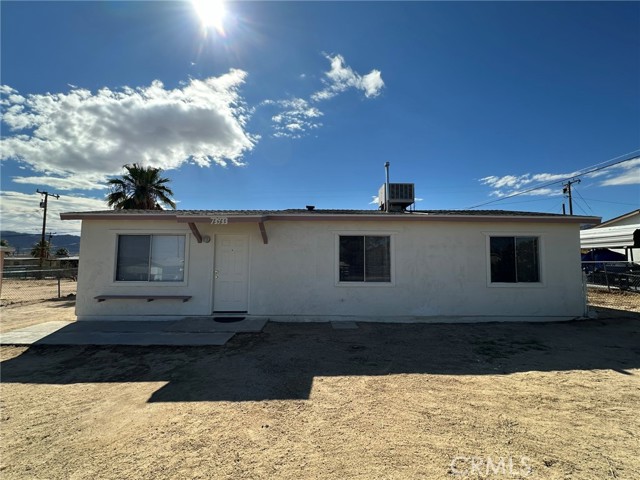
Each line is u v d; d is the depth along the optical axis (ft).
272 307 29.22
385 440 10.84
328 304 29.37
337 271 29.53
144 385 15.58
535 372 17.30
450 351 20.93
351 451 10.23
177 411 12.93
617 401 13.80
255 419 12.28
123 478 8.98
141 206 67.51
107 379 16.37
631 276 51.37
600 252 75.41
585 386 15.43
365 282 29.58
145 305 29.04
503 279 30.19
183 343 22.00
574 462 9.67
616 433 11.27
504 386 15.43
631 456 9.95
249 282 29.37
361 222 29.84
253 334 24.73
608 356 20.03
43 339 22.75
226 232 29.84
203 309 29.25
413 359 19.36
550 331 26.32
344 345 22.09
